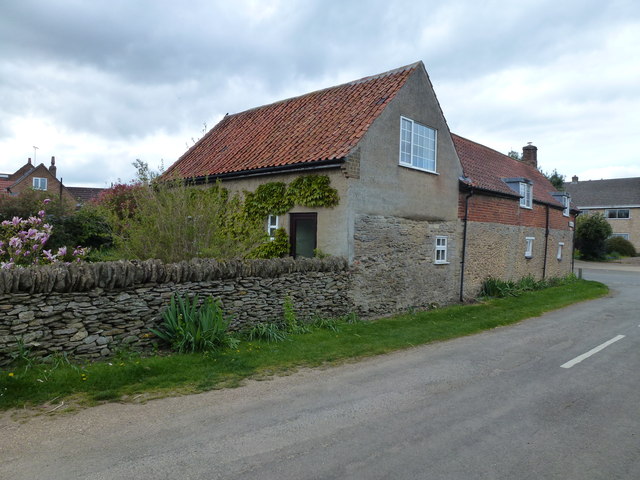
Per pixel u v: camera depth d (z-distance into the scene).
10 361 6.00
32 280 6.14
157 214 9.91
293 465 3.98
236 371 6.80
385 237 12.31
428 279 14.16
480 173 18.39
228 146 15.59
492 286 17.11
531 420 5.18
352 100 13.55
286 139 13.51
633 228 50.66
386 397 5.88
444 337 9.95
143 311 7.41
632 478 3.93
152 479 3.69
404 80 13.04
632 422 5.18
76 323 6.65
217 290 8.48
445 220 14.99
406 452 4.29
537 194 22.78
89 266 6.74
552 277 23.39
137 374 6.29
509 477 3.88
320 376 6.80
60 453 4.11
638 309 14.84
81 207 18.70
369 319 11.65
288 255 12.26
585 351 8.73
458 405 5.63
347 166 10.97
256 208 12.99
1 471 3.76
